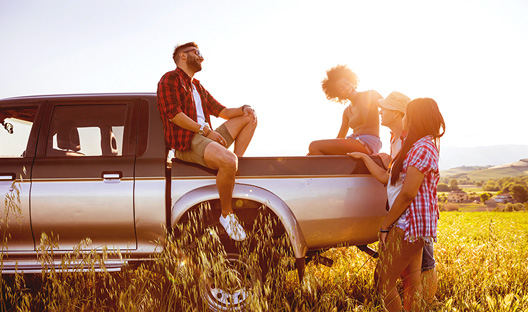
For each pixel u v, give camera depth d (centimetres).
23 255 325
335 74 411
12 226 321
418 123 274
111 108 354
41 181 325
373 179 331
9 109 354
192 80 383
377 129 405
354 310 260
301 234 316
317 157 329
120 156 334
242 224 320
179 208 316
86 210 321
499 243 435
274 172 324
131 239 324
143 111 348
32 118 368
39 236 323
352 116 417
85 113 354
